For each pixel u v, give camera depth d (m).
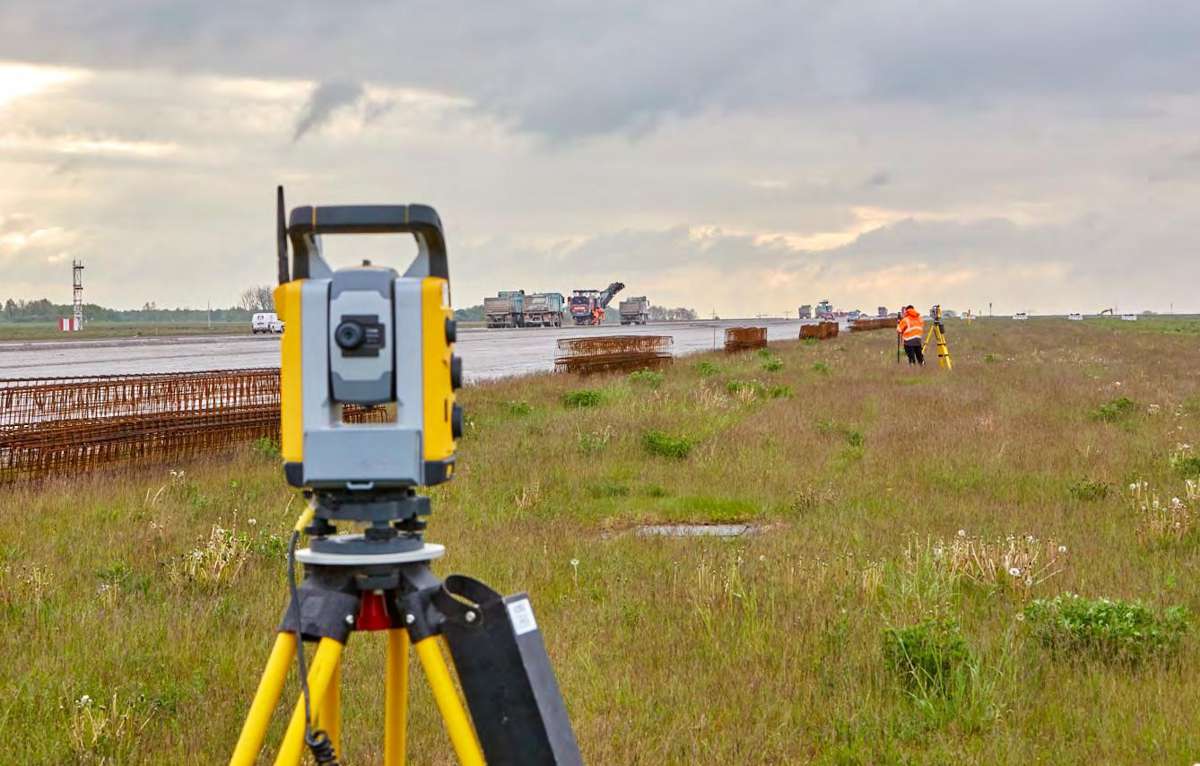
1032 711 5.88
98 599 8.08
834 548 9.80
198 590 8.48
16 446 13.09
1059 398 24.48
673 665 6.68
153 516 11.04
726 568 8.83
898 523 11.05
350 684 6.35
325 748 3.15
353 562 3.24
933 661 6.35
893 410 21.88
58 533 10.37
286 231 3.41
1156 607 7.61
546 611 7.89
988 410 21.73
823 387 28.09
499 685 3.20
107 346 63.47
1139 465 14.60
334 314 3.21
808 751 5.50
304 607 3.29
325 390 3.24
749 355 47.84
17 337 100.38
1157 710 5.83
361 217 3.29
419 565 3.36
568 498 13.12
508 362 46.03
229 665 6.68
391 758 3.59
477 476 14.16
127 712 5.70
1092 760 5.27
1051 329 105.81
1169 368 37.69
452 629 3.23
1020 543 9.23
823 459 15.61
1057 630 7.03
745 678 6.42
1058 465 14.73
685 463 15.59
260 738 3.21
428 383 3.24
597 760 5.23
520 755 3.20
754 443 17.02
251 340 75.38
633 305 140.75
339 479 3.20
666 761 5.30
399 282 3.26
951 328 108.75
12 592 8.09
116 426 14.39
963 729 5.71
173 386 16.02
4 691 6.21
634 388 27.19
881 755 5.39
